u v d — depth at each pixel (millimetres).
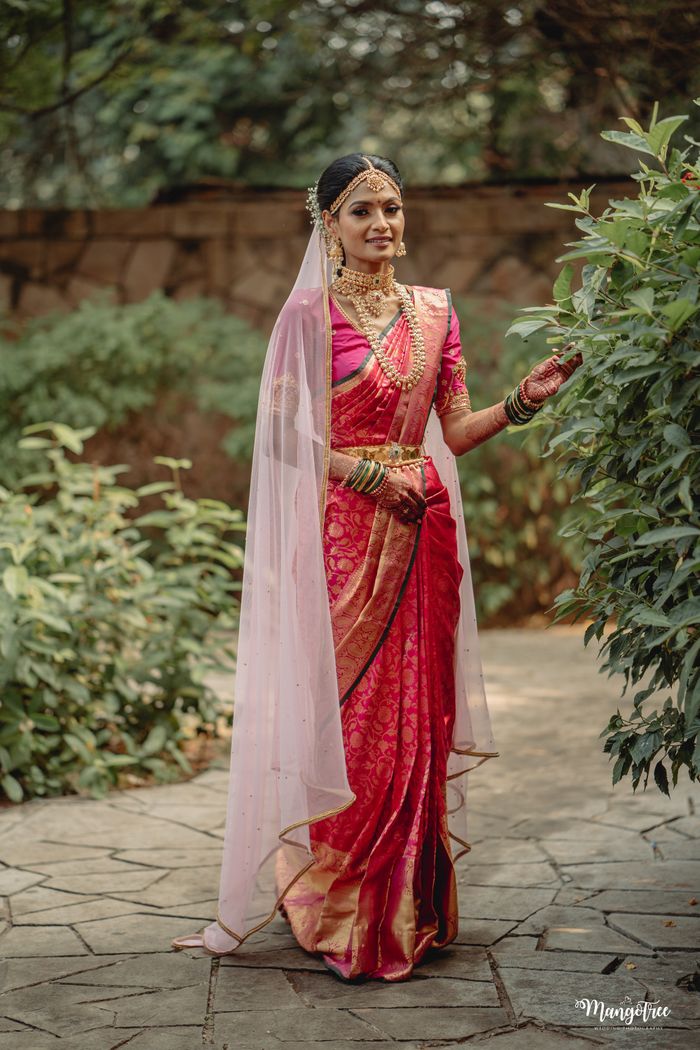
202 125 10406
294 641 3012
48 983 2887
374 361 3066
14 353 8453
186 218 8883
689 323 2469
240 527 5492
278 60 9719
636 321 2480
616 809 4207
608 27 5820
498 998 2762
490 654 7422
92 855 3852
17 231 8914
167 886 3564
